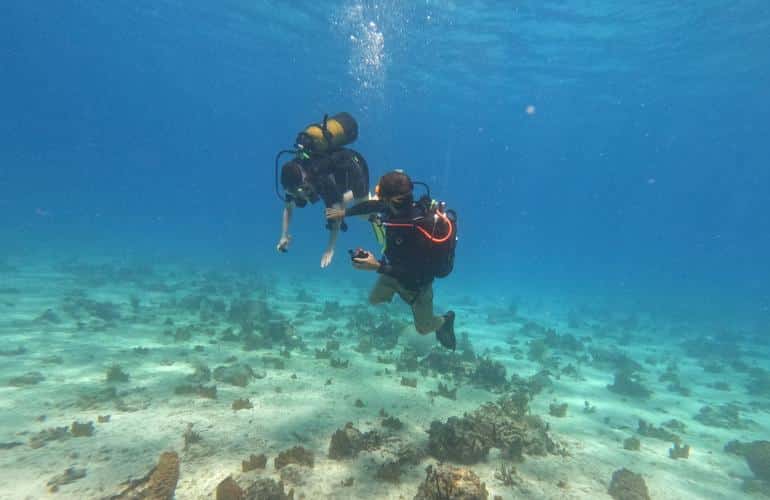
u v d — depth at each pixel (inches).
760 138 2566.4
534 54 1206.9
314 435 243.4
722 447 308.5
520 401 319.9
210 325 488.1
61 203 2787.9
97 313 472.4
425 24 1058.1
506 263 2415.1
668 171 4645.7
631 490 213.0
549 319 823.7
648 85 1454.2
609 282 1827.0
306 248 1814.7
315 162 187.5
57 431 218.5
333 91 2139.5
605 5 884.0
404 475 209.5
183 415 251.6
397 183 140.0
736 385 484.7
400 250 147.8
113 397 271.1
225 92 2967.5
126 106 5580.7
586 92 1589.6
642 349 633.6
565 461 248.4
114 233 1628.9
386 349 458.3
